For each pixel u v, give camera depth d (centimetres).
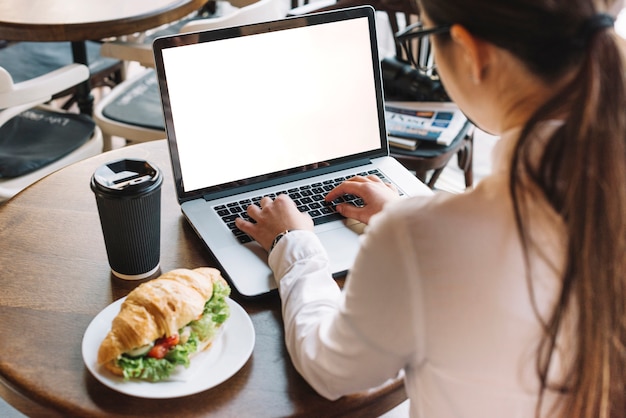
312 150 119
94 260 98
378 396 78
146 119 202
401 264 59
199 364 78
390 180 118
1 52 237
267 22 111
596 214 51
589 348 56
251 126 113
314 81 116
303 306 80
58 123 197
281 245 91
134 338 75
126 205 86
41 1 195
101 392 76
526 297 57
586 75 50
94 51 251
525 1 51
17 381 77
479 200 57
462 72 60
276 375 80
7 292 91
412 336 62
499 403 63
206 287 83
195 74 107
